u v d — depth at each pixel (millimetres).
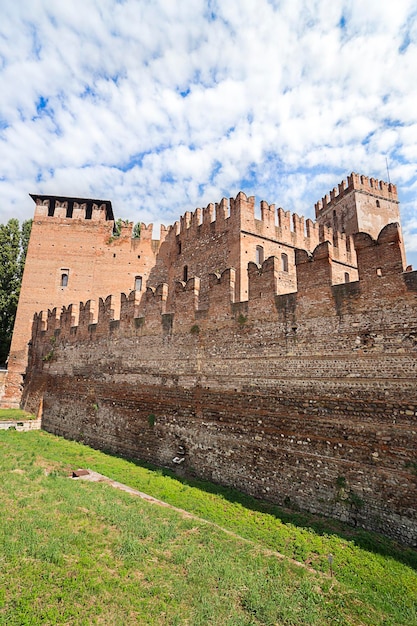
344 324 14508
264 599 8594
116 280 40469
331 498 13594
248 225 28766
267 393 16344
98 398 25953
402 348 12938
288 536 12148
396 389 12828
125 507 13281
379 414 13055
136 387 23000
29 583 8273
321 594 9102
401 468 12266
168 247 40438
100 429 25156
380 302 13711
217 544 11078
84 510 12508
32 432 29609
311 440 14555
